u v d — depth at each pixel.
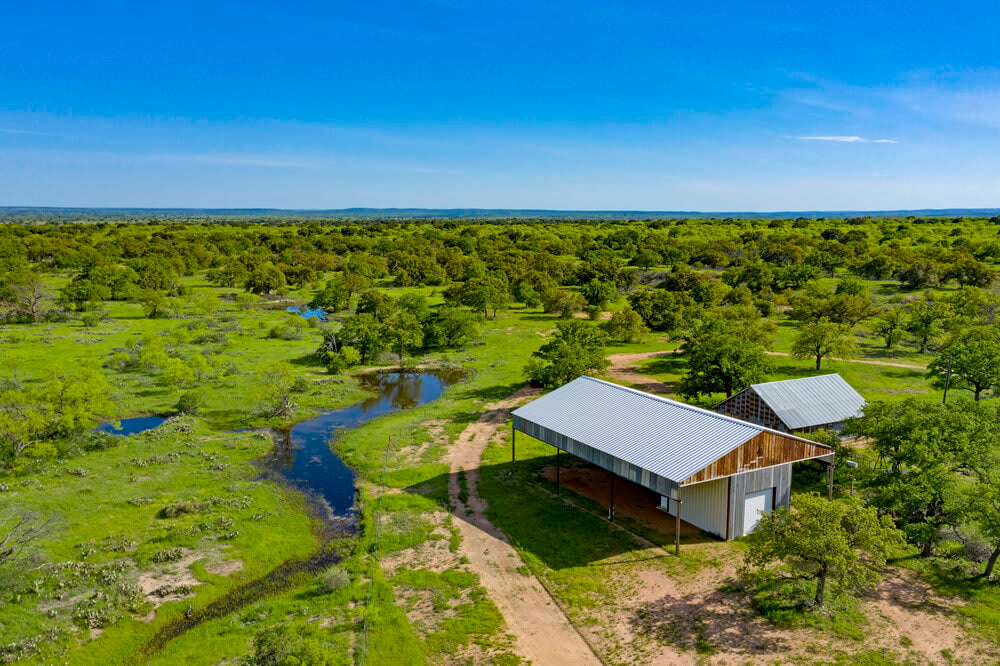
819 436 40.81
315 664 22.66
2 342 81.19
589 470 45.12
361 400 64.69
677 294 105.56
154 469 44.22
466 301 111.25
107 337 86.06
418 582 31.03
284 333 90.69
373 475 44.81
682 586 30.08
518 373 73.25
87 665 25.42
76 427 47.00
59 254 156.00
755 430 34.19
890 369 71.81
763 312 106.81
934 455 32.66
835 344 69.19
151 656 26.12
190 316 106.00
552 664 24.95
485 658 25.33
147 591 30.39
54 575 30.30
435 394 67.50
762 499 35.34
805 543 26.00
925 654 24.61
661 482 32.94
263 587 31.45
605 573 31.61
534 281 129.38
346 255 192.25
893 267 128.12
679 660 24.89
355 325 81.06
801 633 26.14
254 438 51.59
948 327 81.94
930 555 31.89
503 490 41.81
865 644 25.31
